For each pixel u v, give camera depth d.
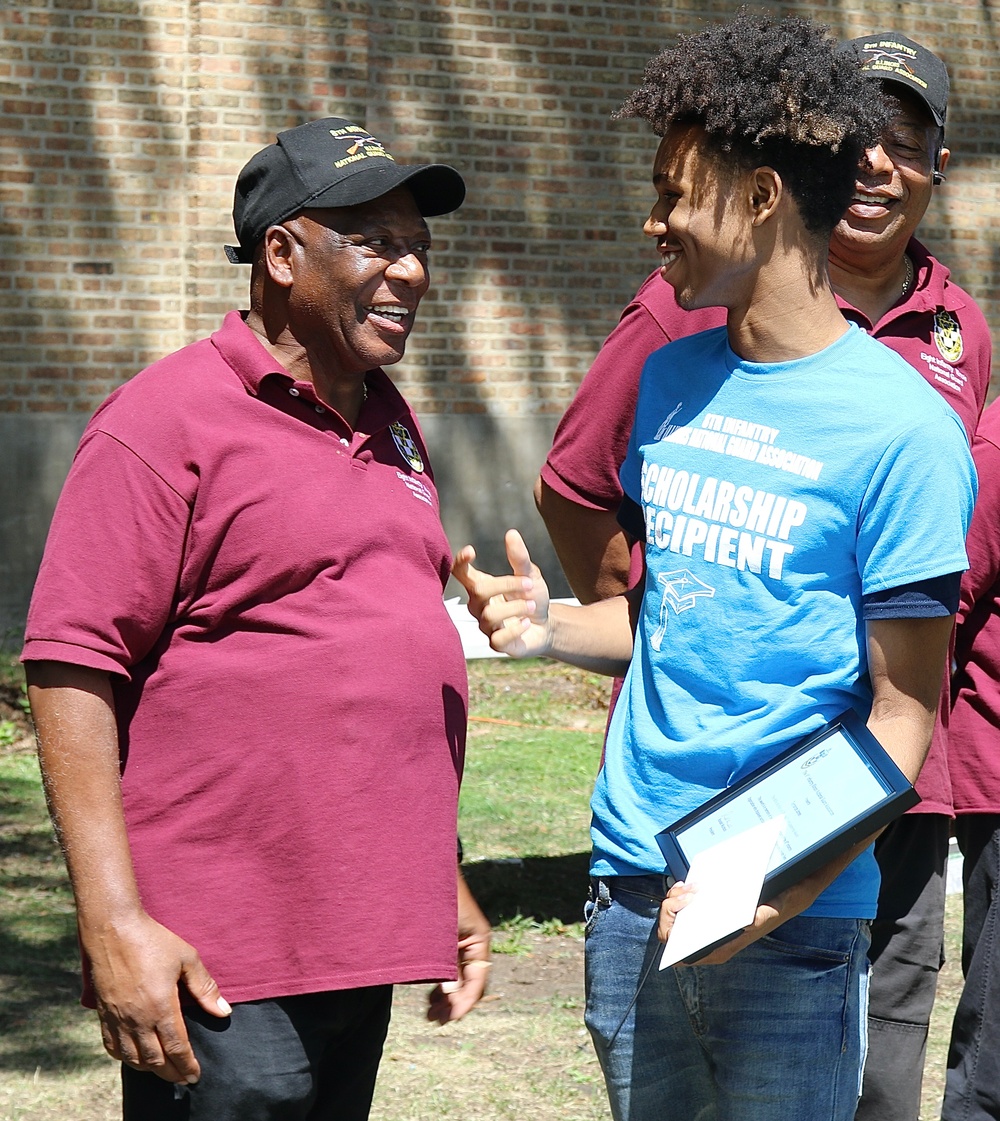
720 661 2.34
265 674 2.27
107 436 2.25
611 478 3.21
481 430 12.22
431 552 2.49
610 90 12.42
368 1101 2.52
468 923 2.58
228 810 2.25
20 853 6.48
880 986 3.36
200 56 11.04
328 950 2.24
